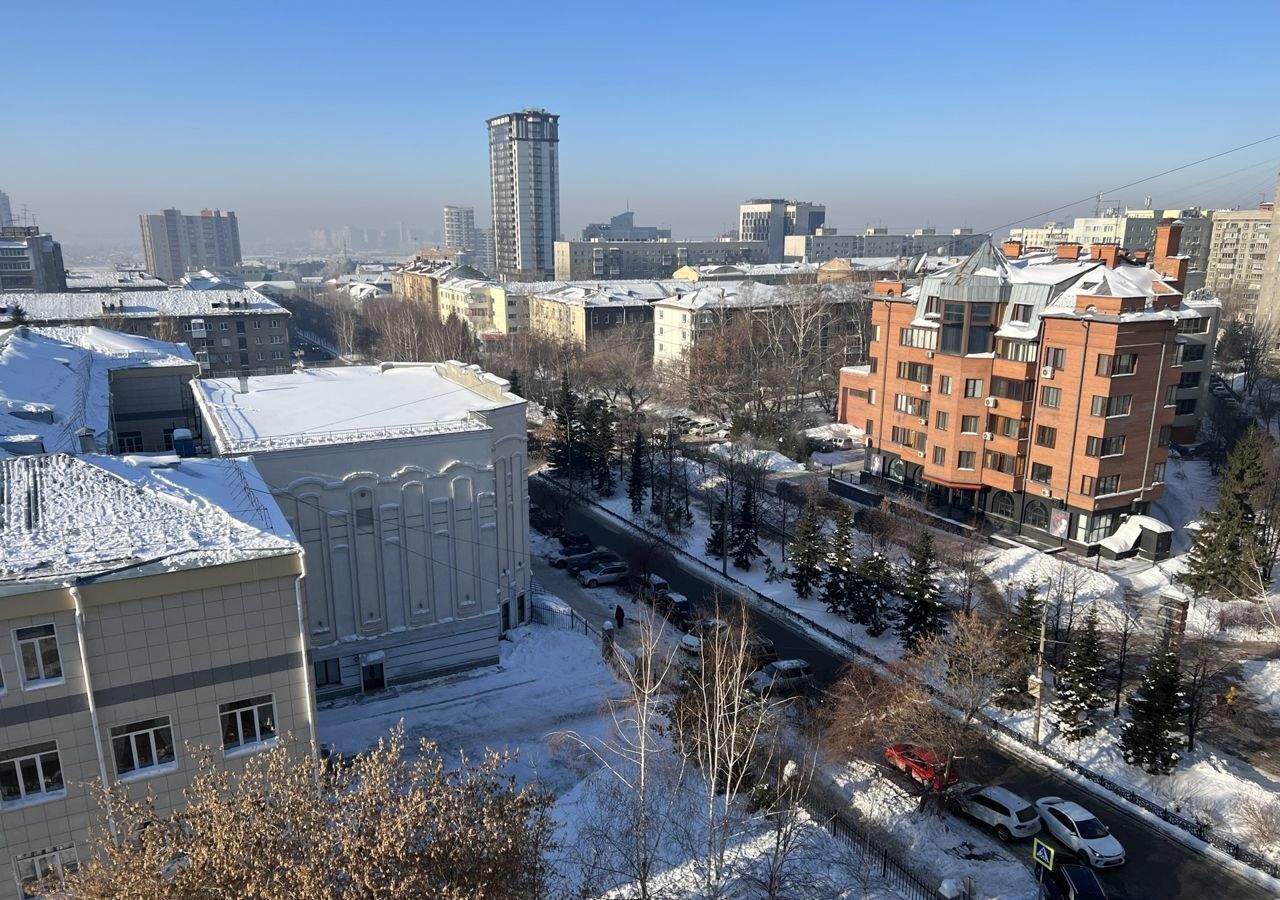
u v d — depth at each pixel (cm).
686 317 11631
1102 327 5206
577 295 14050
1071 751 3444
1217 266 17750
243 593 2364
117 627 2227
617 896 2456
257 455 3684
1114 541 5438
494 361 12456
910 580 4319
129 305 11756
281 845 1639
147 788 2308
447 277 17562
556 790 3209
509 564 4603
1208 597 4844
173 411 5747
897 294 6706
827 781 3222
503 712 3866
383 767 1805
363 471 3912
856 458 7994
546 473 7869
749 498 5712
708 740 2658
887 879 2659
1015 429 5788
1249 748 3472
